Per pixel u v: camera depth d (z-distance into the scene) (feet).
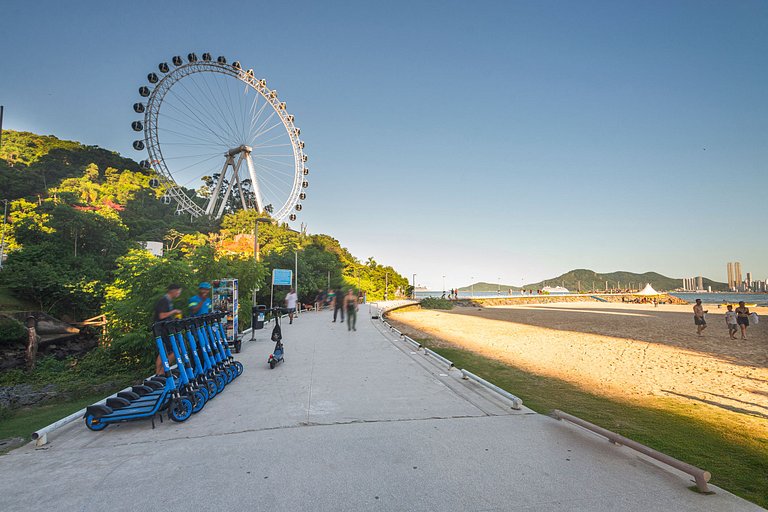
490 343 63.31
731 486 14.49
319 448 15.93
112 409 19.36
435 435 17.38
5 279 88.69
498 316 143.84
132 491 12.51
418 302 237.66
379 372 31.83
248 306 64.75
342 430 18.08
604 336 74.64
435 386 26.94
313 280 154.20
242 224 258.98
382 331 65.72
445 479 13.16
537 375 37.42
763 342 64.39
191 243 206.90
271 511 11.23
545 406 25.86
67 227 113.91
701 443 19.42
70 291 92.53
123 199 266.16
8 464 14.94
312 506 11.47
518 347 58.44
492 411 21.11
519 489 12.48
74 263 105.91
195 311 28.60
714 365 43.60
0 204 165.17
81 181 254.27
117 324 49.39
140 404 19.95
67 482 13.25
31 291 90.22
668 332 82.38
